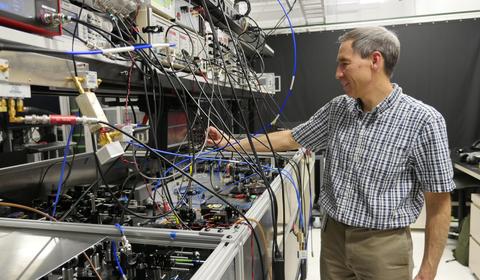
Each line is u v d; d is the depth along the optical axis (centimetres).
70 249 93
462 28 401
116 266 89
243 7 264
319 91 448
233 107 212
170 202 126
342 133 143
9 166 172
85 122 67
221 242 87
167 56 127
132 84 109
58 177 179
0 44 60
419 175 128
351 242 140
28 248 94
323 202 156
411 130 125
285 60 450
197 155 142
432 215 132
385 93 130
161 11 135
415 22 412
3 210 132
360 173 135
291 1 352
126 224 116
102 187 158
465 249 285
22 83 63
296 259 220
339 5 399
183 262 89
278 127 294
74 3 97
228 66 181
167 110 154
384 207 130
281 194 150
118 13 104
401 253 134
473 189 305
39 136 241
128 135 75
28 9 66
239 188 164
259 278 112
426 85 416
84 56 80
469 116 408
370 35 124
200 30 173
